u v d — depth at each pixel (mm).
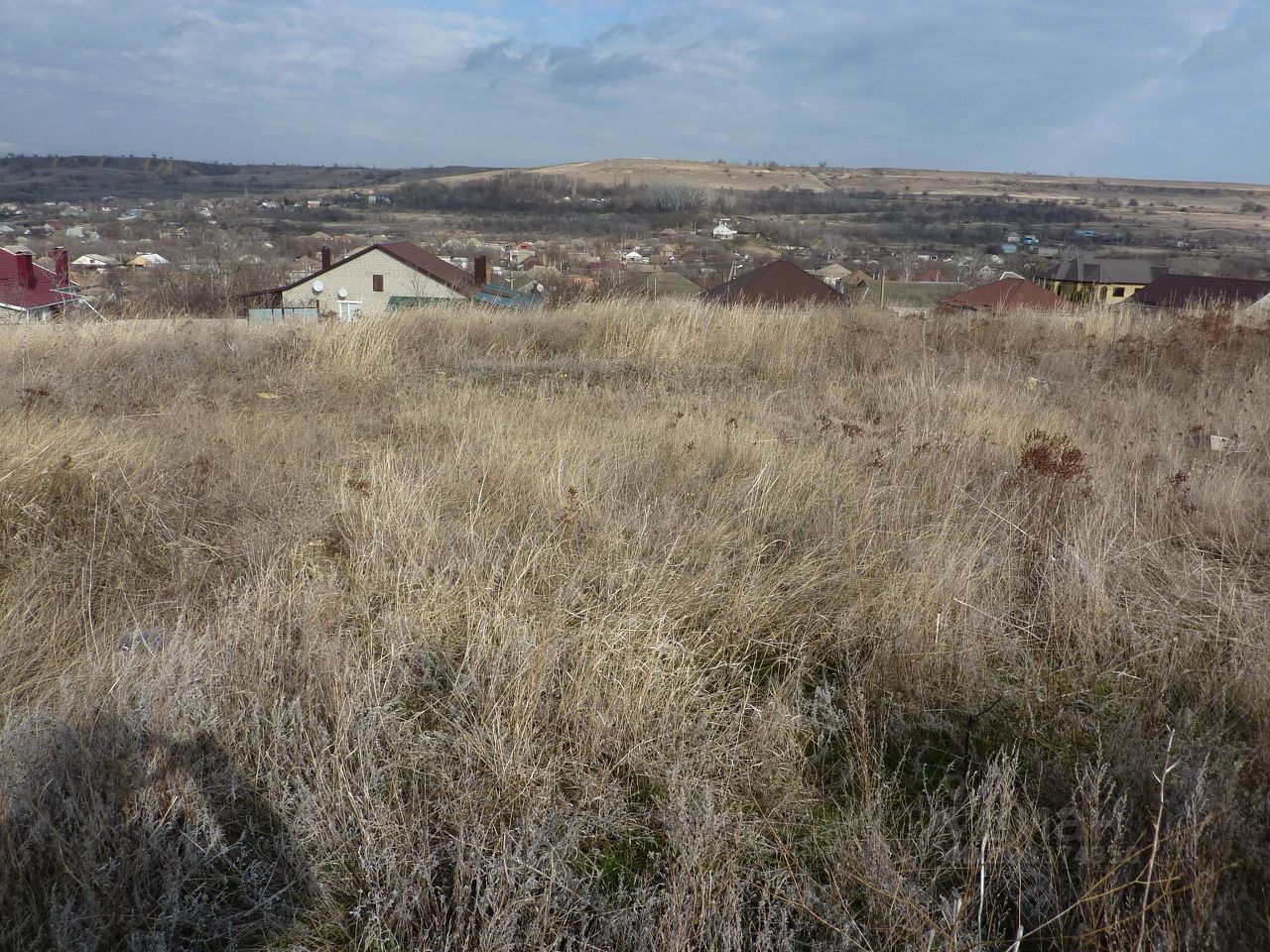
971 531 4293
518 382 8125
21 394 6488
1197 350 9250
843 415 6812
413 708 2871
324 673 2729
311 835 2275
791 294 20156
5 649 2842
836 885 2180
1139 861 2127
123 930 2014
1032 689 3100
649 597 3439
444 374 8375
